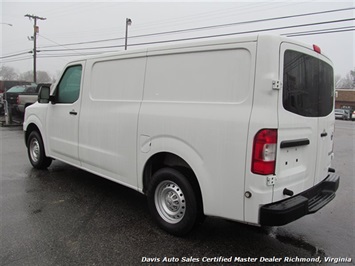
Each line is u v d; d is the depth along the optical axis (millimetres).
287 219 2697
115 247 3135
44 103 5512
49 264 2803
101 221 3750
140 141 3619
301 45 2998
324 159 3605
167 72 3391
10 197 4500
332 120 3826
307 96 3117
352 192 5406
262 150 2631
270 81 2621
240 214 2803
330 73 3693
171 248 3156
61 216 3865
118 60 3979
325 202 3299
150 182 3570
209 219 3939
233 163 2791
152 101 3535
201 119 3002
